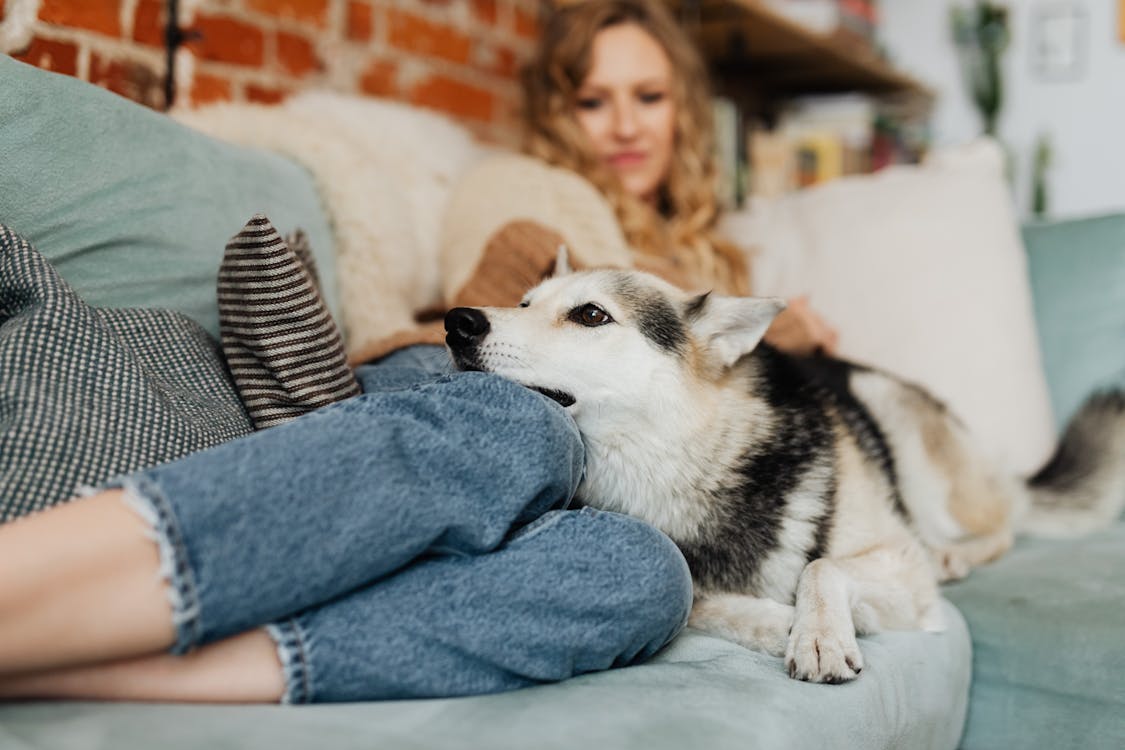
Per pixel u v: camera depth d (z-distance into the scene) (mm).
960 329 2002
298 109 1836
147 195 1275
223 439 974
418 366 1303
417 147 1973
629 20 2254
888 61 3902
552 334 1307
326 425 828
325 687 793
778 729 842
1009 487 1860
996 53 3975
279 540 756
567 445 994
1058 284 2189
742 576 1291
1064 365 2131
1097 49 3916
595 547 916
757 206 2391
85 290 1176
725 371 1409
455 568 872
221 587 728
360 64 2221
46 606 664
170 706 732
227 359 1124
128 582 697
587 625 892
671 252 2154
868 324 2051
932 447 1737
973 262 2049
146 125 1324
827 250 2139
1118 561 1521
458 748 693
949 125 4258
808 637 1035
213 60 1859
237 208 1419
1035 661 1293
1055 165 4035
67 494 790
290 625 795
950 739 1245
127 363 916
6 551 659
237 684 767
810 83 3871
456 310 1280
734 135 3109
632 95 2246
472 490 890
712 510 1310
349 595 838
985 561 1659
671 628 1001
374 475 817
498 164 1960
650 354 1332
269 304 1070
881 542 1354
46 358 857
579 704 817
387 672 807
